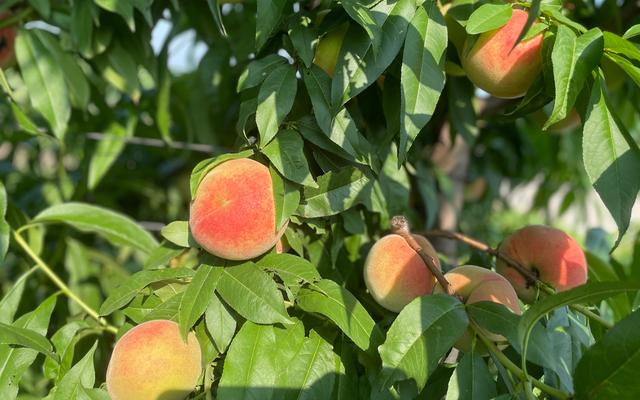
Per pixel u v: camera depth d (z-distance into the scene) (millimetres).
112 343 866
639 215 2613
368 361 661
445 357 686
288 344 645
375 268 694
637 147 624
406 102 616
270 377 625
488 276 679
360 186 708
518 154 1363
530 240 751
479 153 1377
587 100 637
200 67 1002
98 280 1062
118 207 1479
